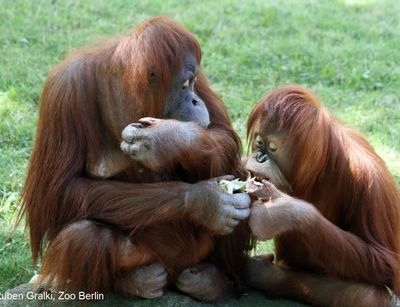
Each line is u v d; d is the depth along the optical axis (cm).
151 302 730
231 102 1355
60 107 693
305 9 1911
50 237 721
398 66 1574
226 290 768
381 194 730
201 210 670
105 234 688
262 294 784
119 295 739
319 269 759
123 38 700
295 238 757
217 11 1812
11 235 965
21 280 892
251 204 691
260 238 672
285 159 705
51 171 700
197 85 765
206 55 1558
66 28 1623
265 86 1449
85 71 698
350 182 723
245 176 768
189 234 730
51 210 705
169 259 735
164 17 700
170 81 677
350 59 1577
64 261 685
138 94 675
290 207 661
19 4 1736
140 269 724
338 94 1422
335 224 753
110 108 697
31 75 1397
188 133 662
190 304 734
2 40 1542
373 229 730
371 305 717
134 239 704
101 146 707
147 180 732
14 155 1143
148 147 647
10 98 1301
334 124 739
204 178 712
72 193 695
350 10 1959
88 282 697
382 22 1867
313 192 736
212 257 791
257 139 718
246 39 1656
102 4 1775
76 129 695
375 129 1289
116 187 695
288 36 1703
